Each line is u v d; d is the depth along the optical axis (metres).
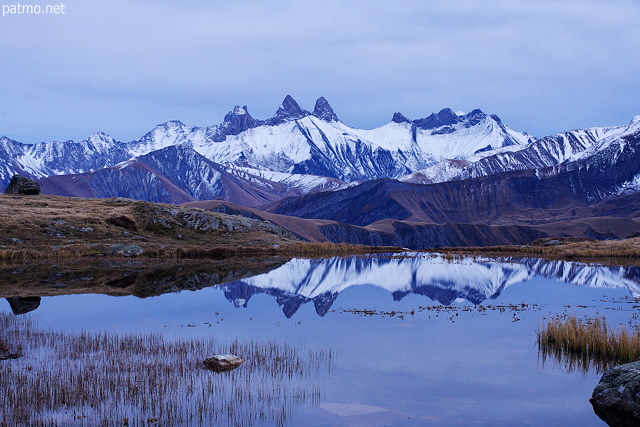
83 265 64.94
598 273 62.00
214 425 17.45
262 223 109.25
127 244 80.69
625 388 17.84
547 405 19.27
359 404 19.23
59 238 81.94
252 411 18.55
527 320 33.25
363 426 17.53
